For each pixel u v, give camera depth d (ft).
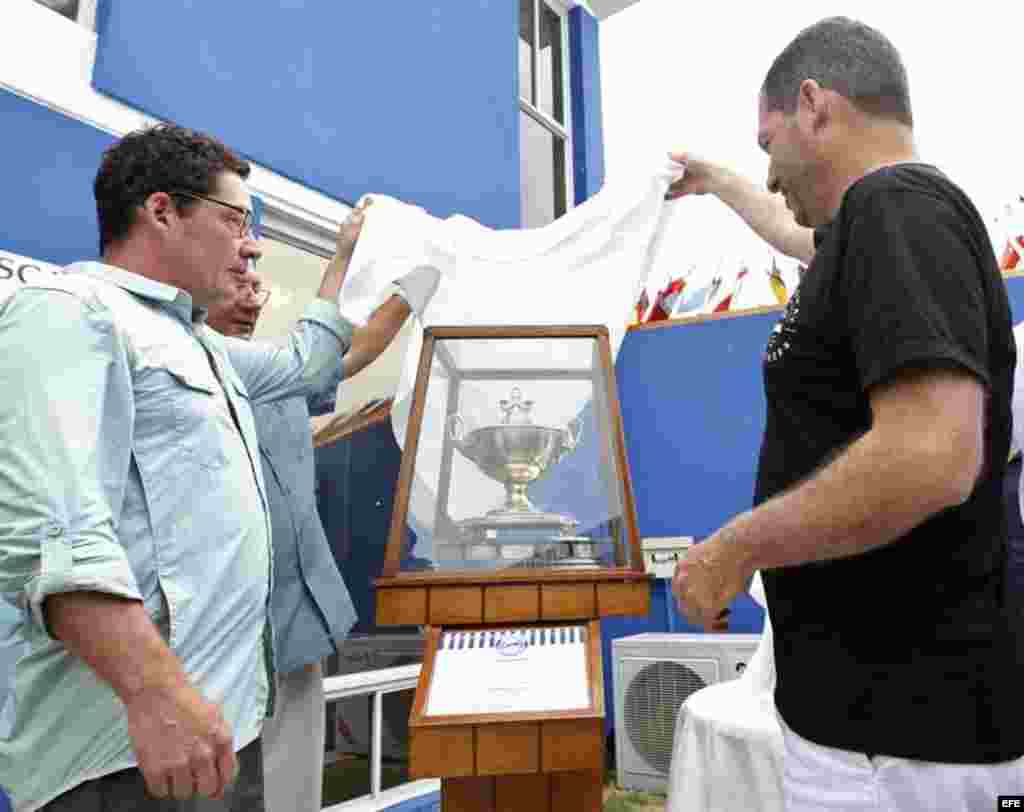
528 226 11.99
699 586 2.50
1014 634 2.41
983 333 2.20
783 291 10.87
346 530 7.68
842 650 2.45
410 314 5.46
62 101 5.71
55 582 2.31
